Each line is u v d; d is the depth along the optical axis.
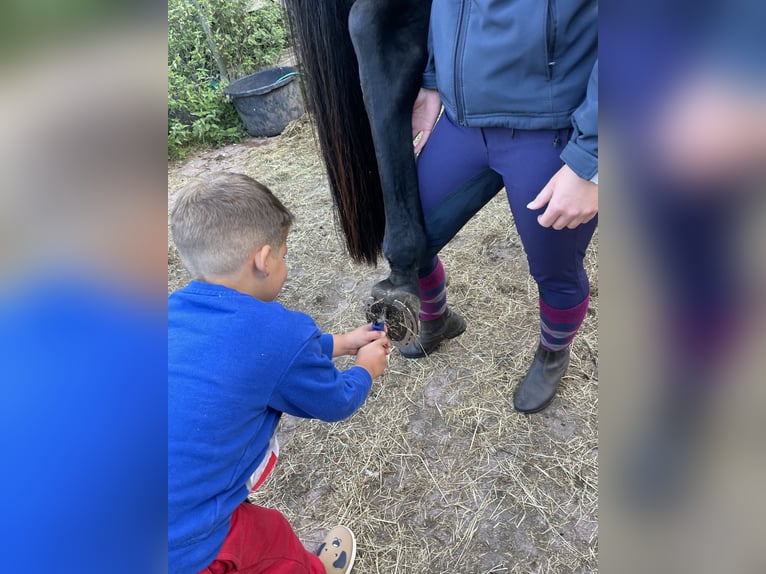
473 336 1.69
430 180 1.12
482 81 0.91
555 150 0.94
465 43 0.90
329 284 2.06
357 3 0.93
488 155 1.03
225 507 0.78
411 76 0.99
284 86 3.58
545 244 1.05
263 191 0.89
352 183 1.15
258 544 0.87
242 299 0.81
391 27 0.96
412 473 1.33
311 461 1.39
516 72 0.88
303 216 2.53
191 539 0.73
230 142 3.76
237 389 0.75
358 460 1.38
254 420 0.80
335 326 1.84
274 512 0.94
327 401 0.88
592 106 0.75
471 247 2.10
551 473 1.29
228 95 3.67
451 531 1.20
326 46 1.00
